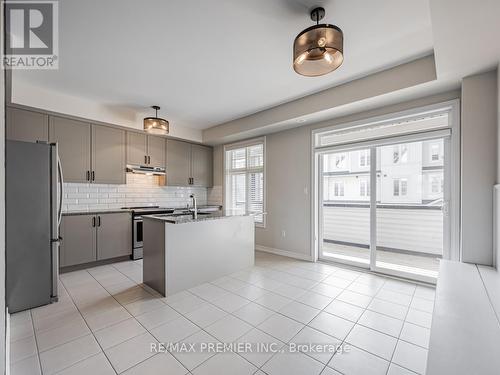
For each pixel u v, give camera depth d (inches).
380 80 113.4
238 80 122.4
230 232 135.9
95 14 75.7
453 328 50.3
